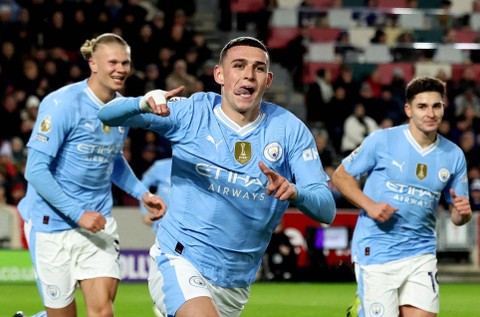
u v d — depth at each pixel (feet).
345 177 53.83
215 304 39.70
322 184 39.06
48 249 53.21
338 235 123.03
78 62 144.25
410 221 52.65
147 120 39.45
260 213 39.99
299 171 39.55
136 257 118.11
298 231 122.31
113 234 53.88
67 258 53.06
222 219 39.83
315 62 164.76
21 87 134.41
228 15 167.12
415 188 52.90
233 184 39.37
